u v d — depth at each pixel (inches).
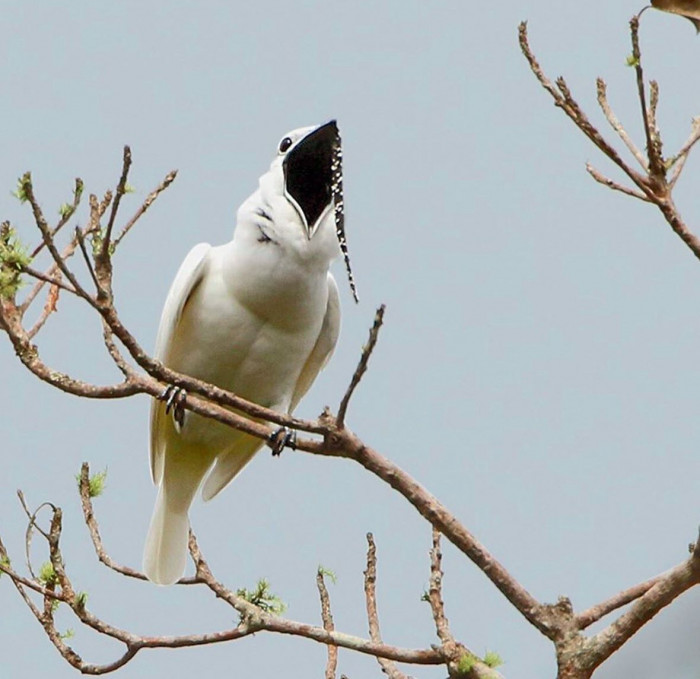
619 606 332.5
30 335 376.5
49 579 378.3
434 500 338.0
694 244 326.3
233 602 386.3
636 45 322.3
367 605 391.2
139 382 348.8
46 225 318.3
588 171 338.0
